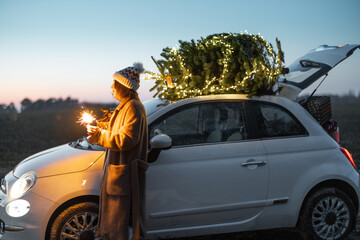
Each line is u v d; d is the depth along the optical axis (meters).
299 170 4.50
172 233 4.28
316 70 5.20
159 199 4.21
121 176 3.67
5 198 4.09
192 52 4.82
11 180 4.21
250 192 4.39
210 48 4.77
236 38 4.75
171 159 4.27
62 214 4.05
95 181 4.08
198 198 4.29
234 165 4.36
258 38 4.82
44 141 16.25
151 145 4.00
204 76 4.74
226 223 4.39
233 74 4.75
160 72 4.78
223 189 4.33
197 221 4.32
